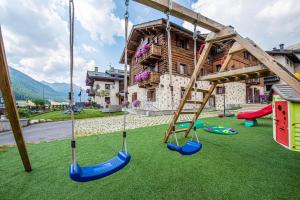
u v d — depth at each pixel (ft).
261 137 15.06
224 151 11.16
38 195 6.57
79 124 28.81
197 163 9.16
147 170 8.42
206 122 24.94
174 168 8.58
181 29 41.19
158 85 42.78
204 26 8.91
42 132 22.15
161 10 7.93
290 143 10.16
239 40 8.54
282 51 57.00
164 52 41.11
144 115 40.83
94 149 12.50
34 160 10.43
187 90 10.91
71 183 7.44
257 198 5.90
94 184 7.25
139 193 6.47
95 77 85.10
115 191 6.67
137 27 46.01
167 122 26.68
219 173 7.91
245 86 55.77
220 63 50.21
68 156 11.10
